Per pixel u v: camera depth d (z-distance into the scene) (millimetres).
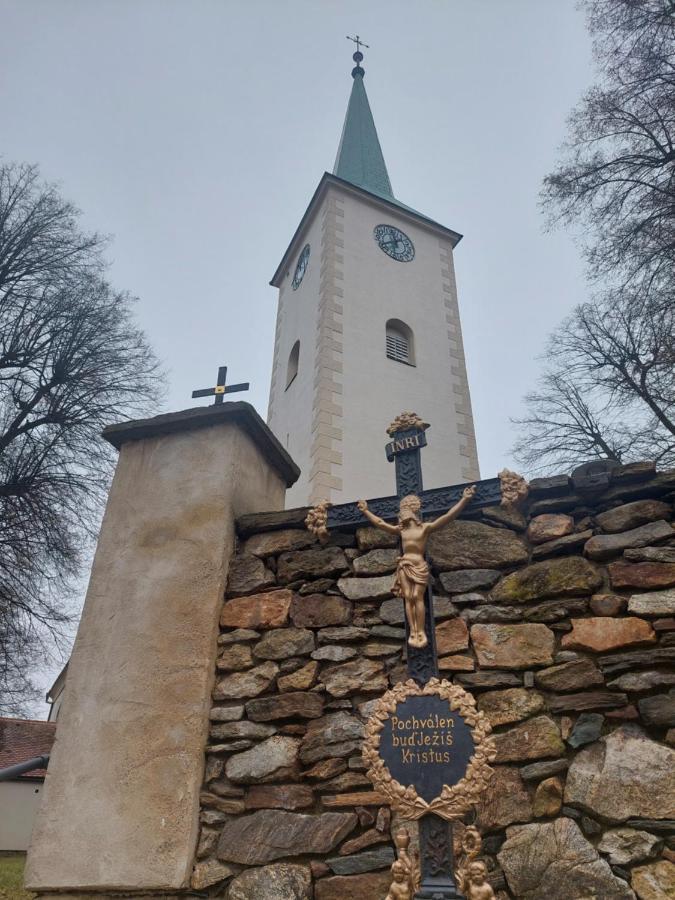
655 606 3354
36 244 13211
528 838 3047
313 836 3262
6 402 12062
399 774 2863
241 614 3949
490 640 3523
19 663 10891
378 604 3801
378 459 15375
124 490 4441
